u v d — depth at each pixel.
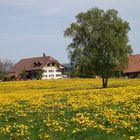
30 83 79.25
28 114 22.89
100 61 65.19
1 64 141.25
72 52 67.06
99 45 65.88
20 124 18.47
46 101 31.75
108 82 76.25
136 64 124.62
